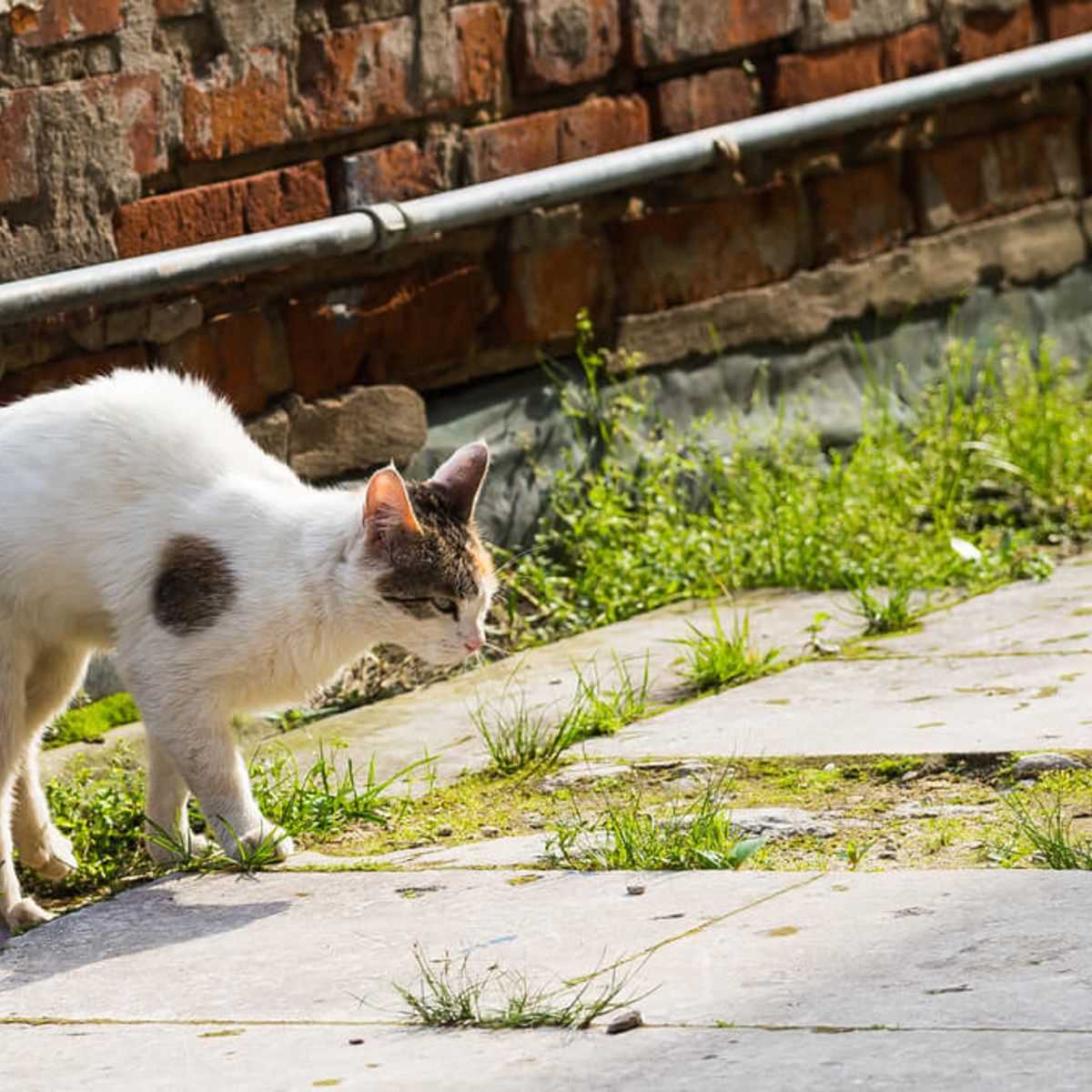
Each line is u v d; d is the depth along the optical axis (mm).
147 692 5871
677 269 9742
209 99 7996
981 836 5430
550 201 8852
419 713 7508
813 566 8914
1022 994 4105
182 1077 4148
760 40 9906
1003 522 9750
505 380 9273
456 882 5449
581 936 4832
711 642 7578
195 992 4754
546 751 6723
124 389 6242
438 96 8766
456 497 6285
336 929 5141
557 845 5652
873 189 10523
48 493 5941
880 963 4391
